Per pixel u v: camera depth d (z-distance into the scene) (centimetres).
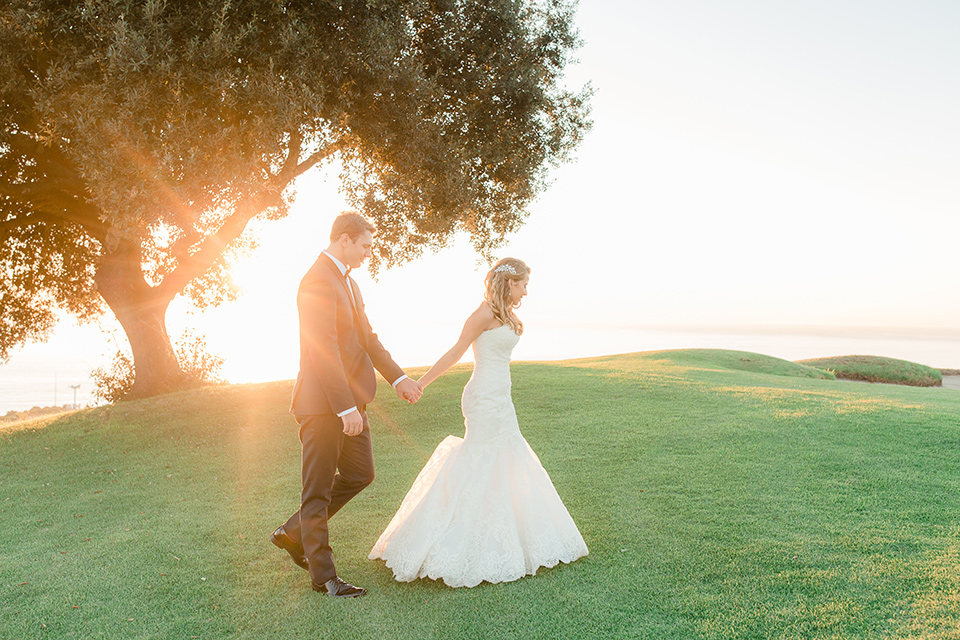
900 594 333
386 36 897
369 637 307
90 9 741
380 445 784
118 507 566
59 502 593
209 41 762
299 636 310
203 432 896
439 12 1084
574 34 1230
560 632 307
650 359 1920
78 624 332
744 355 2223
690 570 375
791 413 841
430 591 359
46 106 772
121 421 996
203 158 758
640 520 469
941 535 418
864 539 414
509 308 394
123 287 1305
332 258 370
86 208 1225
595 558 399
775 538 422
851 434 716
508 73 1115
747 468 603
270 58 793
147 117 722
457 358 395
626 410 916
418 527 381
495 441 391
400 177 1051
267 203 1059
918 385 2762
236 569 401
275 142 791
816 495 514
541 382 1190
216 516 521
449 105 1102
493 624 317
